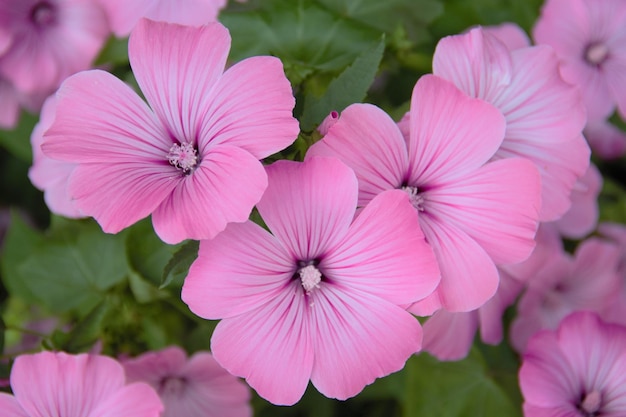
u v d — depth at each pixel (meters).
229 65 0.50
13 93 0.55
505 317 0.53
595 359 0.47
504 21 0.55
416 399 0.51
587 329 0.47
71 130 0.42
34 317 0.56
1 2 0.52
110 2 0.51
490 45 0.45
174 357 0.48
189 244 0.42
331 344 0.42
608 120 0.57
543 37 0.52
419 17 0.53
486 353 0.52
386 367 0.42
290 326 0.42
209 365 0.48
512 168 0.42
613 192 0.60
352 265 0.42
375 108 0.42
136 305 0.50
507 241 0.43
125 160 0.42
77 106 0.42
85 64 0.52
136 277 0.48
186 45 0.42
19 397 0.44
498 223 0.43
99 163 0.42
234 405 0.50
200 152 0.43
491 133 0.42
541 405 0.46
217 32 0.42
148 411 0.44
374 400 0.56
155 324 0.50
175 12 0.50
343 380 0.42
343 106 0.44
